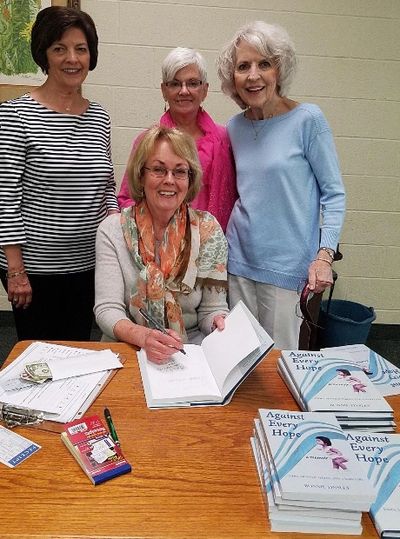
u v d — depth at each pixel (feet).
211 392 3.69
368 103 9.20
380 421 3.33
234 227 6.07
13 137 5.36
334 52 8.90
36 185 5.56
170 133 4.80
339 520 2.55
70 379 3.82
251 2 8.59
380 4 8.66
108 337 4.91
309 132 5.49
